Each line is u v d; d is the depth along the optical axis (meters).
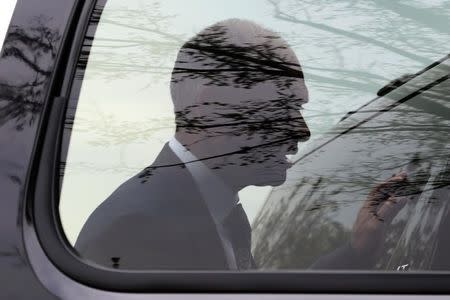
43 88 2.01
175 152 2.09
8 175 1.94
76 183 2.00
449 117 2.15
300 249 2.05
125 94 2.07
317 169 2.10
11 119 1.99
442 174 2.14
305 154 2.10
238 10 2.15
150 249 2.01
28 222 1.90
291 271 1.87
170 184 2.07
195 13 2.14
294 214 2.07
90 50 2.07
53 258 1.88
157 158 2.07
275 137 2.10
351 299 1.83
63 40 2.05
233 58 2.12
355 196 2.09
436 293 1.85
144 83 2.09
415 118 2.15
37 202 1.93
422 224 2.11
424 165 2.13
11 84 2.01
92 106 2.05
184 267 2.02
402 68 2.15
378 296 1.84
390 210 2.10
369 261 2.06
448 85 2.16
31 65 2.03
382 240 2.08
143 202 2.04
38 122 1.99
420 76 2.16
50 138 1.98
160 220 2.04
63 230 1.96
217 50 2.12
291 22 2.15
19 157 1.96
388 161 2.11
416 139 2.14
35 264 1.86
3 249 1.88
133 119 2.07
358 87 2.14
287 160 2.09
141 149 2.06
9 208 1.91
